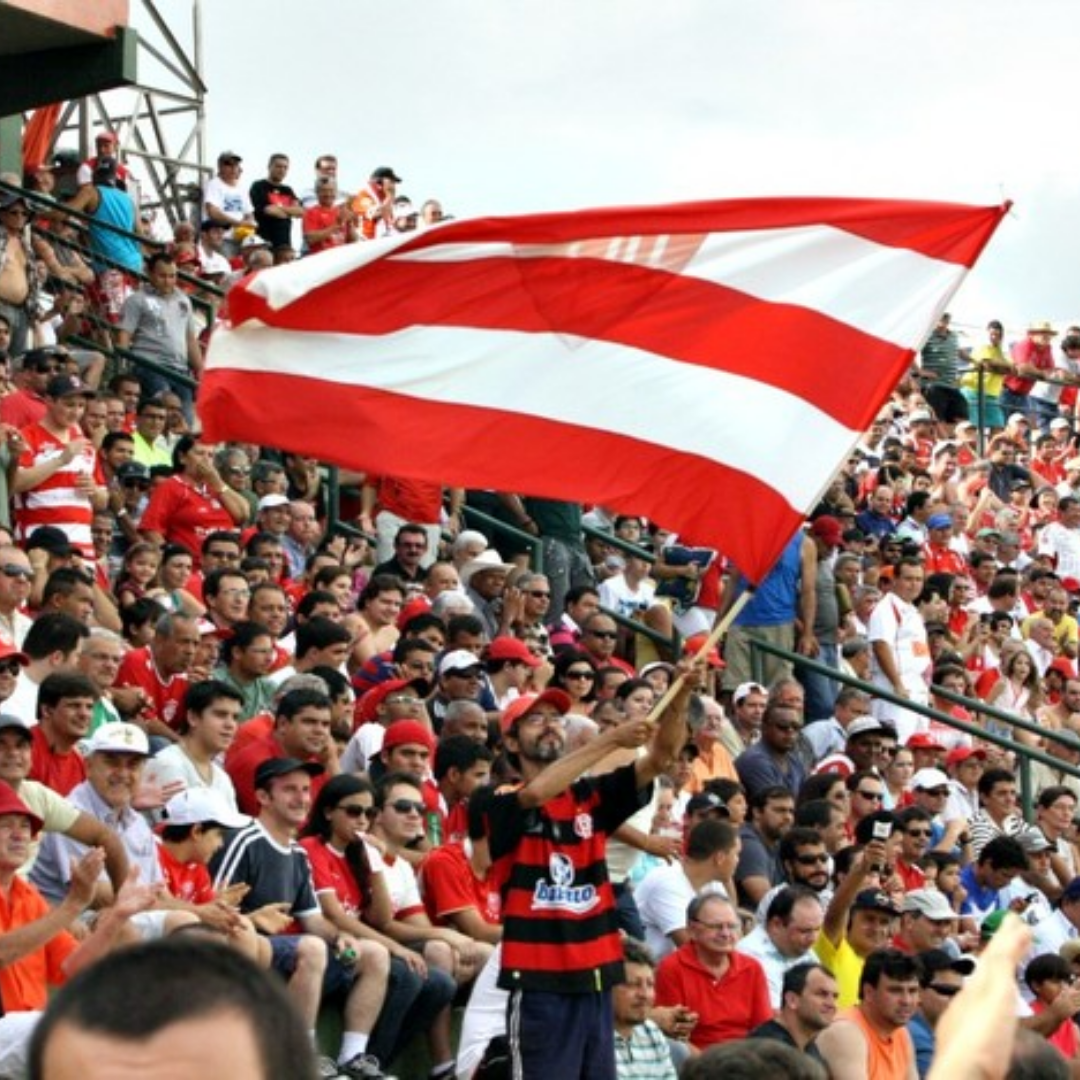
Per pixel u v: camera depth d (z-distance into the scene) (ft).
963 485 108.88
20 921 36.19
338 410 37.55
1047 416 130.72
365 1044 41.70
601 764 46.75
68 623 47.34
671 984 45.29
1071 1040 51.29
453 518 76.38
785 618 71.61
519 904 38.70
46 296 82.43
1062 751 80.69
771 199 38.24
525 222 37.37
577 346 37.86
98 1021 7.50
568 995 38.68
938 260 38.22
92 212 87.10
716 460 37.60
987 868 60.64
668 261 38.14
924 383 124.26
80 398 62.69
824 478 37.63
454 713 53.01
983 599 93.45
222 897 39.22
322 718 46.78
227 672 53.98
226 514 67.56
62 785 42.39
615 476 37.76
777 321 37.99
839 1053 42.86
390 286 37.63
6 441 60.85
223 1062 7.47
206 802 41.42
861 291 38.19
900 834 58.13
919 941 51.62
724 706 70.85
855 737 65.62
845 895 50.60
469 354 37.91
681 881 49.39
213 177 99.71
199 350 83.25
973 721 78.89
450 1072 43.65
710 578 73.56
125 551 67.87
